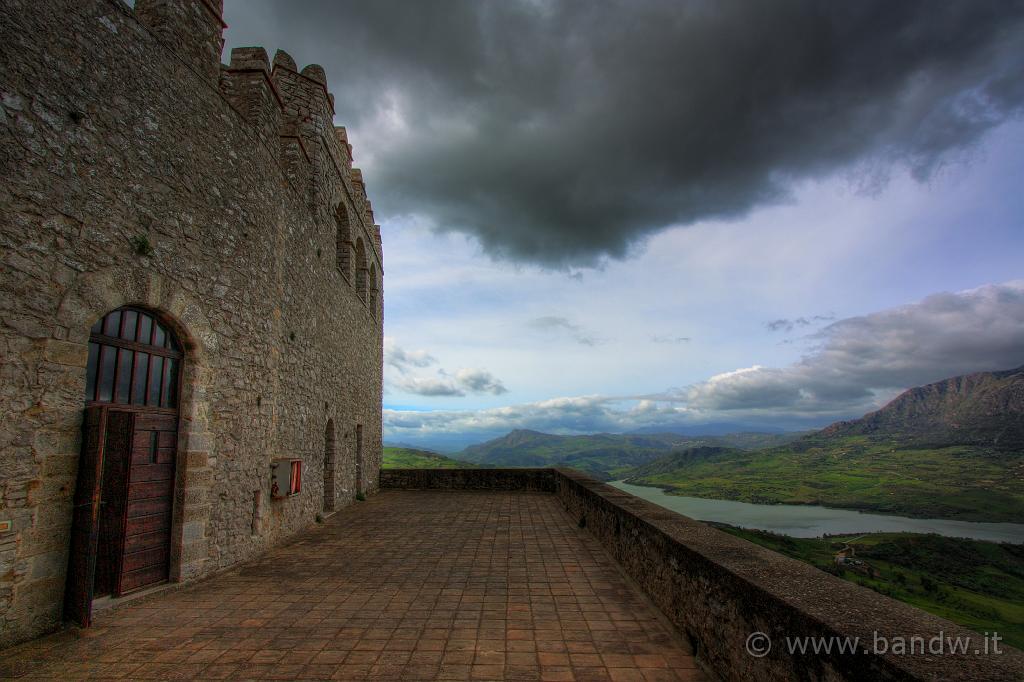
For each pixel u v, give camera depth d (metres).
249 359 7.15
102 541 5.10
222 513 6.45
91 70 4.73
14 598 4.05
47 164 4.32
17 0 4.12
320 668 3.75
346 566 6.75
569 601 5.27
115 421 5.11
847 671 2.07
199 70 6.19
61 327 4.41
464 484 16.20
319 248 10.47
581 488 9.76
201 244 6.13
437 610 5.02
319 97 10.62
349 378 13.20
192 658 3.91
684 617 4.04
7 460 4.01
